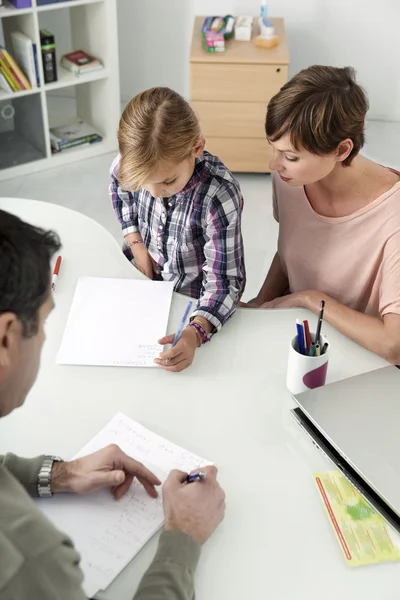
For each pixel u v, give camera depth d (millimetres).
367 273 1605
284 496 1138
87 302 1548
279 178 1681
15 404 904
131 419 1265
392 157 3793
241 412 1292
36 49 3404
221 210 1551
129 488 1140
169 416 1280
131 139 1369
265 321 1523
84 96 3930
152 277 1838
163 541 1014
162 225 1663
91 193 3566
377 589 1007
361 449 1166
